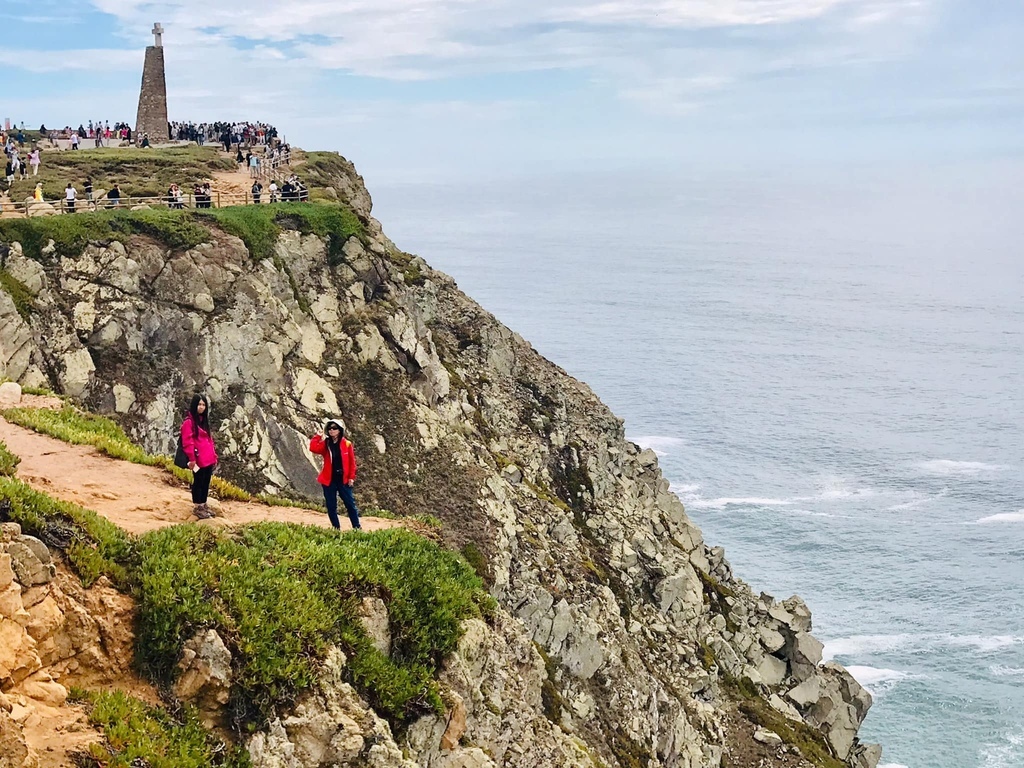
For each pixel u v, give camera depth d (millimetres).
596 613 57250
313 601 22219
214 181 82312
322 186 92000
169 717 18859
